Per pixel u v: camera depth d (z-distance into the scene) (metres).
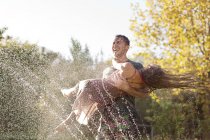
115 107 3.95
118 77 3.89
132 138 3.93
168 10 13.24
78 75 14.35
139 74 3.82
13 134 9.66
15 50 11.09
